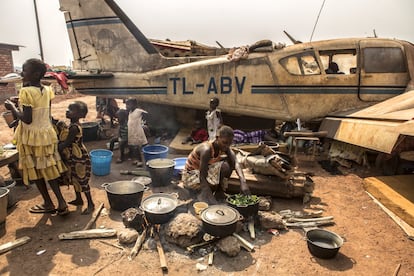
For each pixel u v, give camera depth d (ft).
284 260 9.05
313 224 11.05
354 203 13.12
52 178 10.91
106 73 24.82
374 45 20.27
